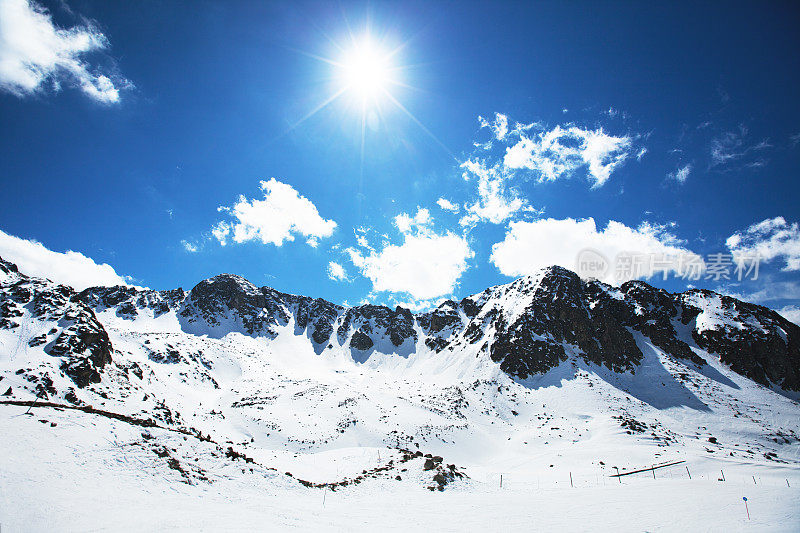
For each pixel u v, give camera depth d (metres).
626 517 27.44
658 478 45.66
